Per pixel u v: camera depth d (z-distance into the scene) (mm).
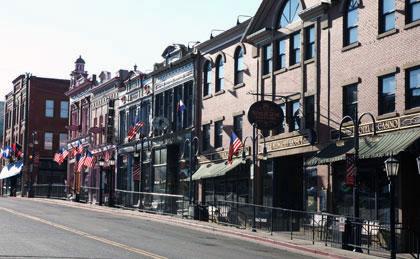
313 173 28219
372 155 22203
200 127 39312
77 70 67562
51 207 40625
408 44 22969
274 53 31875
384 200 23609
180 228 28578
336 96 26750
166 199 37094
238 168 34281
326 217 23766
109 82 55594
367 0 25438
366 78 25062
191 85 40906
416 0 22953
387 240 22359
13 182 80500
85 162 53062
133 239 21484
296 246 22234
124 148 52125
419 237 22250
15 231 22219
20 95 82000
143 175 47844
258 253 19609
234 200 34531
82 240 20250
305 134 28516
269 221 26984
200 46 39281
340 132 23656
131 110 51469
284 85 30891
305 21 29281
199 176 36125
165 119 42688
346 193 25797
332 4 27312
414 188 22891
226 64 36562
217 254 18344
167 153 43594
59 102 79188
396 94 23328
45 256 15836
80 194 53719
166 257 16766
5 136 90938
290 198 31016
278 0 31656
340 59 26734
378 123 24031
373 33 24891
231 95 35750
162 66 44875
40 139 77562
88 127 61781
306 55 29328
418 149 21359
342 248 21656
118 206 44469
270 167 31469
